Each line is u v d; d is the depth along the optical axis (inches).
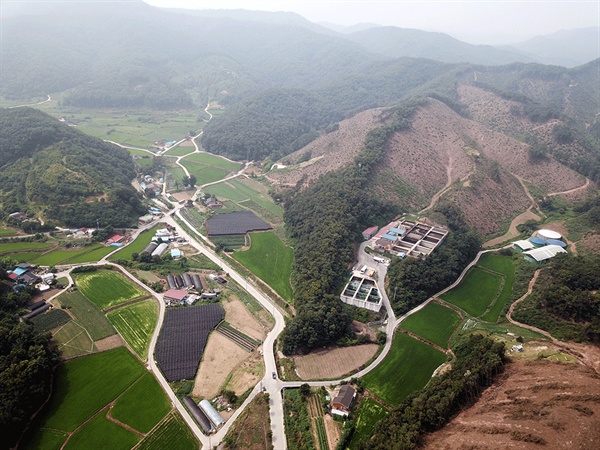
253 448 3686.0
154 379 4453.7
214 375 4557.1
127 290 6033.5
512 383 3932.1
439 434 3442.4
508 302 5880.9
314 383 4443.9
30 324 4963.1
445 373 4254.4
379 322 5433.1
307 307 5295.3
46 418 3937.0
